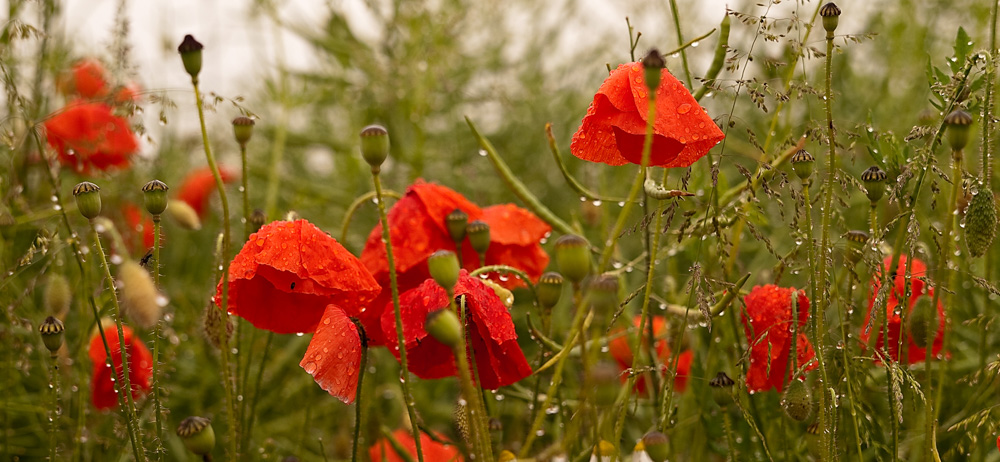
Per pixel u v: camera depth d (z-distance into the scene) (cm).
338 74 195
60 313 125
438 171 189
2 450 130
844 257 115
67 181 159
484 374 116
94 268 139
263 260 114
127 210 147
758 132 147
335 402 144
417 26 188
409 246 121
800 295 116
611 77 114
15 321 123
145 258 118
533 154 198
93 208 112
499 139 199
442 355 117
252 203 189
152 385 121
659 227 111
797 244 116
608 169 180
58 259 131
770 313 116
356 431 115
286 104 184
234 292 118
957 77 114
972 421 117
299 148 211
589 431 122
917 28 175
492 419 120
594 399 110
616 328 129
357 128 194
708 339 131
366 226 180
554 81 212
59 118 140
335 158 206
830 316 131
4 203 132
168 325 137
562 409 124
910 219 112
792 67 118
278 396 149
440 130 198
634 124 113
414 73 184
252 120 121
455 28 198
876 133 119
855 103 175
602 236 136
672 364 116
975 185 112
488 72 208
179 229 174
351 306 116
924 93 160
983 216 111
